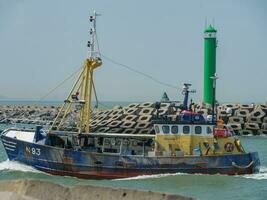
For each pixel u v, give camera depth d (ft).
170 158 223.92
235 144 235.40
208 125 230.27
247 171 229.66
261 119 582.35
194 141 229.66
